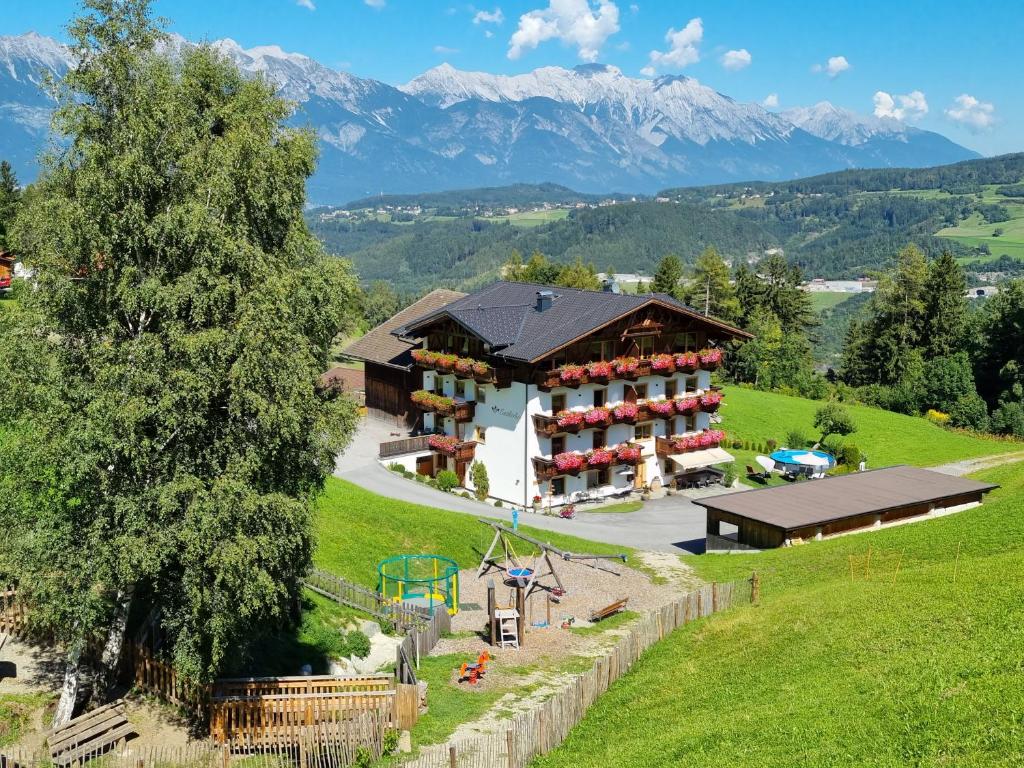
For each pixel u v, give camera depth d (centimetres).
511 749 2447
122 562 2292
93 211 2359
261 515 2461
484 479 6681
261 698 2575
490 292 7650
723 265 14850
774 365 12562
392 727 2672
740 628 3281
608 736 2622
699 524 6144
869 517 5131
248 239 2588
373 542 4581
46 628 2953
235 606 2467
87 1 2466
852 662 2664
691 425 7362
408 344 7794
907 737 2059
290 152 2819
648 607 4212
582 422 6475
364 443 7294
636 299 6588
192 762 2450
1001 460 8500
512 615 3697
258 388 2405
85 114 2417
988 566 3288
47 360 2383
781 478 7869
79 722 2456
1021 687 2139
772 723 2350
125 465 2412
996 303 11919
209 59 2758
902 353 13250
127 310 2384
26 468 2308
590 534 5772
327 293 2759
